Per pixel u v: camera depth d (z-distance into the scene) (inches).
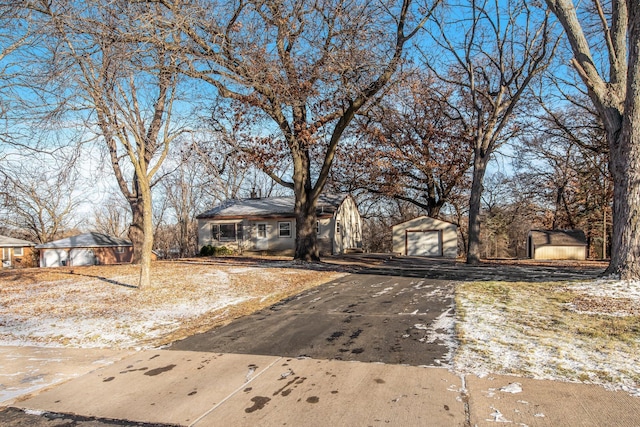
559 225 1294.3
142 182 422.9
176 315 320.8
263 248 1082.7
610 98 371.2
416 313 296.5
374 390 164.7
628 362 185.9
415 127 1080.2
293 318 298.0
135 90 405.7
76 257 1259.8
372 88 618.5
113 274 546.9
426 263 768.3
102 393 172.1
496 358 197.3
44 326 291.6
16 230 1563.7
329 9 560.1
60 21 366.0
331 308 327.0
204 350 228.8
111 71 375.9
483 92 815.1
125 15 386.3
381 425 136.2
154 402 161.2
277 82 545.3
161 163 434.9
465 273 541.0
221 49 486.9
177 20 405.4
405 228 1173.1
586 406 146.1
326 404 153.6
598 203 1168.2
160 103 443.8
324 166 695.7
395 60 598.9
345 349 219.9
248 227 1097.4
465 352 207.2
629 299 298.4
